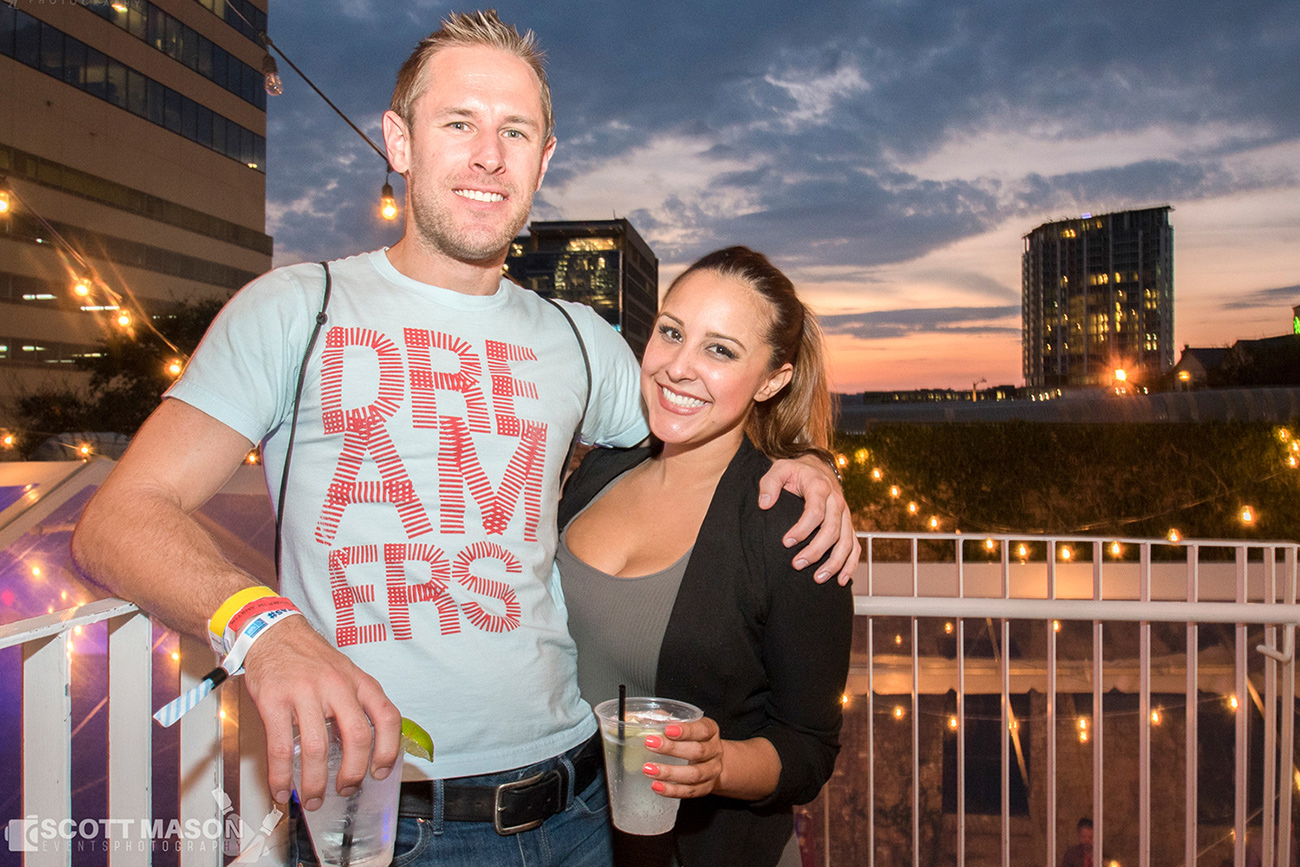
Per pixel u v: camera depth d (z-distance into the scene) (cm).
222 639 89
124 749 136
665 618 145
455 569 126
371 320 131
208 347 118
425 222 136
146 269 3123
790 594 139
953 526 819
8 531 421
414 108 137
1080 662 587
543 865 131
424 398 130
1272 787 220
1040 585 742
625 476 174
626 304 11662
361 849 87
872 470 824
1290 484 785
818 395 176
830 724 141
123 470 108
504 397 137
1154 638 602
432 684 122
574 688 145
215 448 114
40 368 2573
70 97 2806
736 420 158
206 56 3447
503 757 127
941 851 526
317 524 124
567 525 170
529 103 139
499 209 136
